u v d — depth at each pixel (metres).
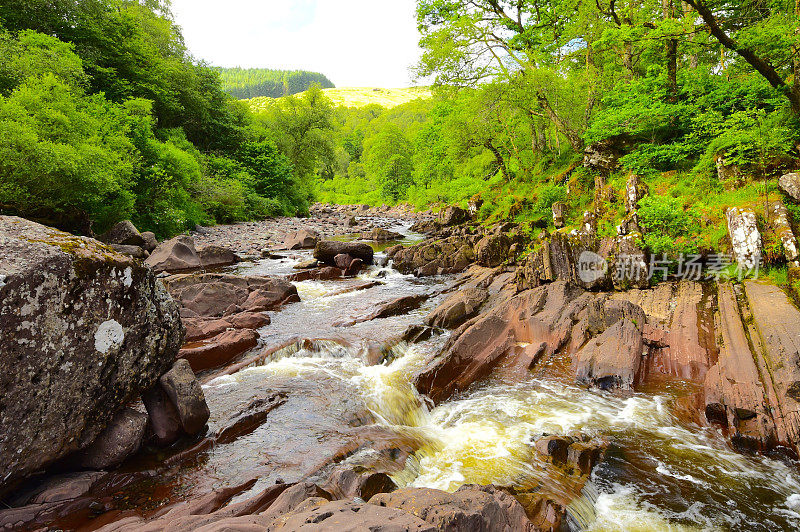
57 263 3.79
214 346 8.27
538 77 20.14
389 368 8.24
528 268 11.37
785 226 9.02
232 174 35.19
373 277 16.28
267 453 5.25
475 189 31.62
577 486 4.74
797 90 11.72
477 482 4.91
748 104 13.80
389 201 60.94
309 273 15.88
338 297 13.26
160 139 30.11
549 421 6.31
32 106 13.10
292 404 6.71
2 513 3.54
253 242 23.20
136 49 29.28
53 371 3.76
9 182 12.01
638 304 9.22
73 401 3.98
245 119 44.78
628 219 11.32
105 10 27.72
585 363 7.54
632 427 6.01
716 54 21.64
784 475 4.90
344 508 2.89
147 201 21.30
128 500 4.25
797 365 5.88
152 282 4.91
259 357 8.40
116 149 17.12
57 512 3.78
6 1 21.48
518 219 20.02
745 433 5.42
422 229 28.66
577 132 21.62
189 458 5.07
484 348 8.36
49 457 3.86
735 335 7.15
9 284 3.41
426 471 5.19
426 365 8.20
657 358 7.55
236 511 3.73
